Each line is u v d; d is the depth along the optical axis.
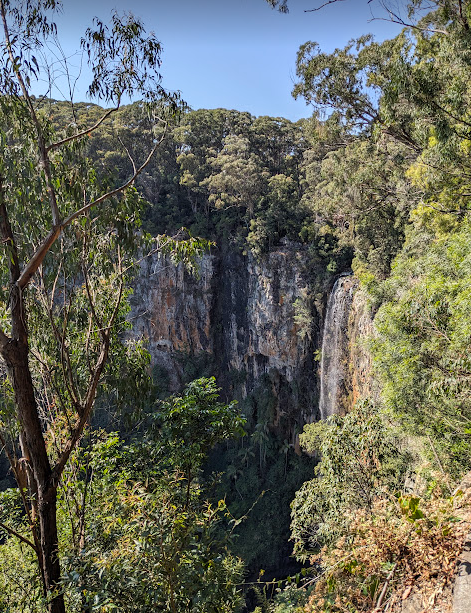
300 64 17.84
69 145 8.20
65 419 9.20
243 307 49.31
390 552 3.97
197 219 50.62
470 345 7.77
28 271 7.18
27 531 9.44
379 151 20.67
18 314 7.20
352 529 4.58
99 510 8.19
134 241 8.81
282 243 44.28
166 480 7.80
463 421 9.77
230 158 45.94
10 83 7.00
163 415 8.84
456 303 8.94
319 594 4.60
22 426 7.51
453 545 3.60
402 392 10.80
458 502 4.11
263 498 43.72
